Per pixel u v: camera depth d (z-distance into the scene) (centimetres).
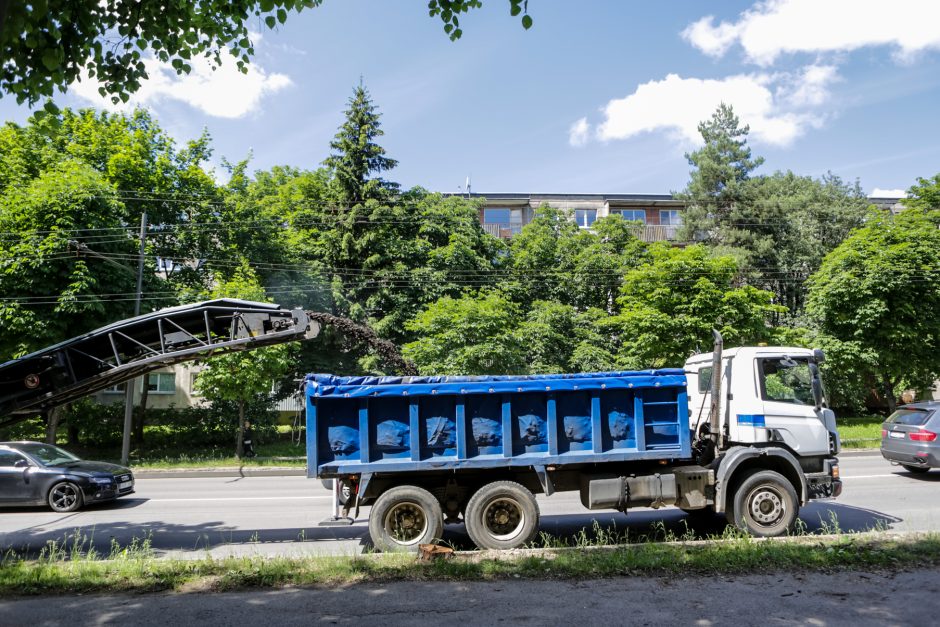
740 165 4050
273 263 2734
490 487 805
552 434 834
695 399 995
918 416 1480
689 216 3950
